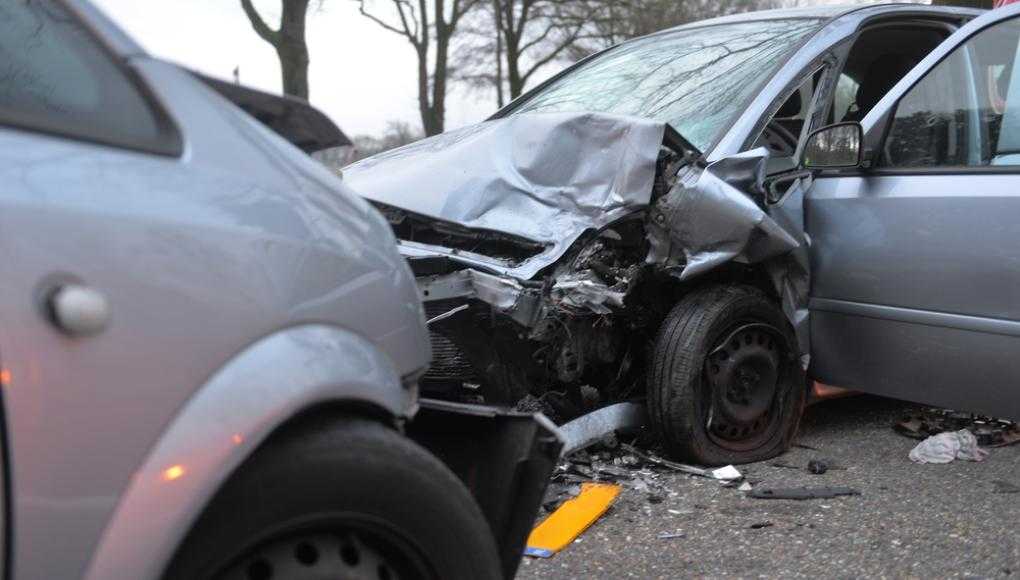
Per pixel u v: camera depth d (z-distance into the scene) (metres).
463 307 3.48
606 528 3.44
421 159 4.25
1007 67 3.86
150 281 1.50
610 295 3.64
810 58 4.32
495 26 25.39
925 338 3.76
